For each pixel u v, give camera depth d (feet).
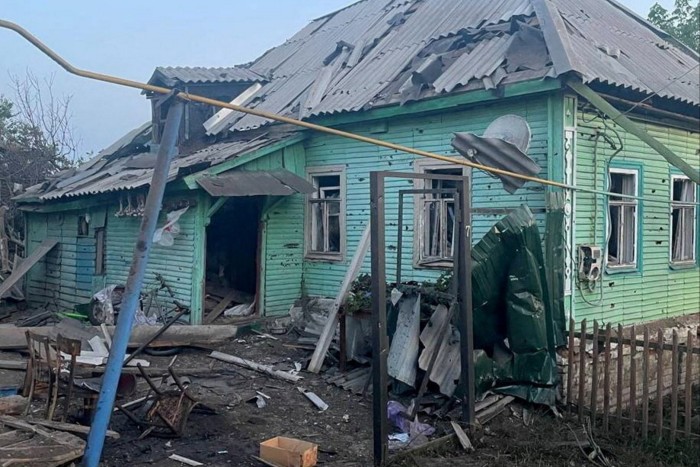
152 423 19.21
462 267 20.15
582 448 20.12
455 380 21.99
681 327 31.24
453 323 21.88
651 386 28.96
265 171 32.89
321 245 35.83
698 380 31.76
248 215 39.60
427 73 29.60
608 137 27.35
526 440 20.47
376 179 17.62
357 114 31.76
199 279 32.12
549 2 31.65
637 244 29.63
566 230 25.26
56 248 44.83
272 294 34.76
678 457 20.47
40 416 19.01
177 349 29.45
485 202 27.68
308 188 32.45
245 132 38.09
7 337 29.12
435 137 29.45
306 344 30.01
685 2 71.97
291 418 21.52
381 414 17.54
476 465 18.35
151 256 34.96
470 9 37.63
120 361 13.91
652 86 28.43
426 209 30.32
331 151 34.24
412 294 22.49
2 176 67.15
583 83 23.89
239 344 30.42
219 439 19.04
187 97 13.79
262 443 17.58
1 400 17.97
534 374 23.04
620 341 22.50
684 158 32.73
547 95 25.34
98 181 40.34
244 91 44.11
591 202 26.73
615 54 30.32
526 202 26.00
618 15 40.24
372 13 47.24
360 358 26.00
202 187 29.76
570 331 23.81
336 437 20.08
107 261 39.14
